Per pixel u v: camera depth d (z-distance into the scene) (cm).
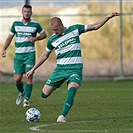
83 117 2988
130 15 6203
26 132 2391
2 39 6078
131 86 5450
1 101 4097
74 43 2781
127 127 2541
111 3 6169
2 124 2705
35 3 6256
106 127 2539
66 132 2366
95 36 6319
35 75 6275
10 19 6081
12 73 6100
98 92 4862
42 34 3728
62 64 2788
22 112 3300
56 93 4841
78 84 2739
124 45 6306
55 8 6325
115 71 6359
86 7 6266
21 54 3725
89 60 6359
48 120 2842
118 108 3488
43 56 2850
